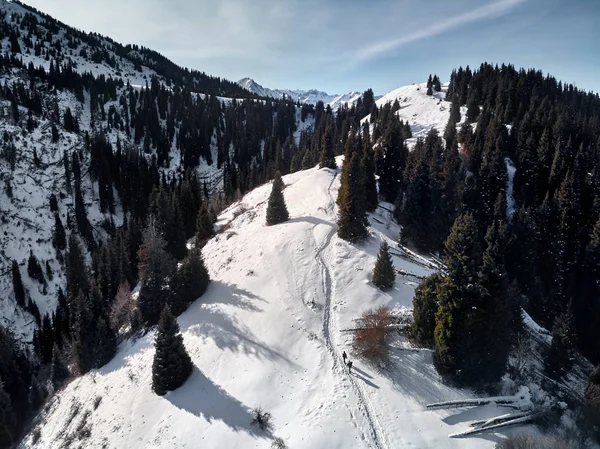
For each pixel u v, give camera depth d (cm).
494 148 7300
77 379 4806
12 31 19488
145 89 19550
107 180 11300
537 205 6512
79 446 3572
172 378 3656
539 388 3325
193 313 4728
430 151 7012
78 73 18200
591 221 5728
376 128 10975
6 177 9819
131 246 7144
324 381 3406
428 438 2817
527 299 4991
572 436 2834
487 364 3194
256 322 4219
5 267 8400
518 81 11269
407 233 5278
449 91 13775
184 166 15250
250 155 17150
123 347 4812
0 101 12781
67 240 9600
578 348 4853
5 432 4466
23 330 7794
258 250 5434
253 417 3212
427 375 3341
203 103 19688
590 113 11838
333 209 6012
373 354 3525
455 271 3145
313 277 4638
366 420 2973
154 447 3206
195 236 7325
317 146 11475
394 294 4288
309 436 2870
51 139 11994
